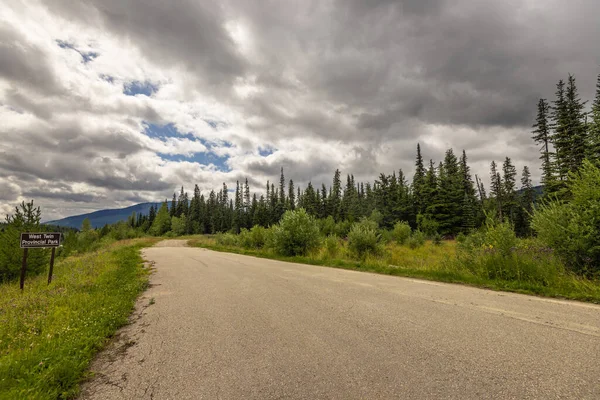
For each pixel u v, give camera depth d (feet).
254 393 9.17
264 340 13.70
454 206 153.17
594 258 23.29
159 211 296.30
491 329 14.01
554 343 12.07
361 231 52.95
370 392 8.86
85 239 152.56
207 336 14.67
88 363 12.17
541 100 120.98
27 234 32.24
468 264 31.14
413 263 41.16
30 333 15.97
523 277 25.55
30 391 9.76
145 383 10.29
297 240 59.98
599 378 9.14
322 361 11.19
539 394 8.38
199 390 9.57
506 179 169.68
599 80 87.97
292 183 328.70
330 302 20.30
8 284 38.06
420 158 184.03
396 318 16.17
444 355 11.26
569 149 98.63
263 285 27.73
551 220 25.85
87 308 20.61
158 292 26.61
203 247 113.39
